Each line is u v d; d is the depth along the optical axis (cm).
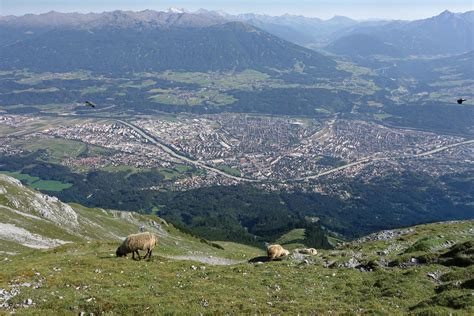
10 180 10881
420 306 2927
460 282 3312
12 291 3058
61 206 11200
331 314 2841
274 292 3394
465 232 6056
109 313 2773
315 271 4153
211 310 2836
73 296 3008
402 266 4172
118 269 3925
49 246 8019
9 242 7269
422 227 6850
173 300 3011
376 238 6525
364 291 3481
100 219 13275
